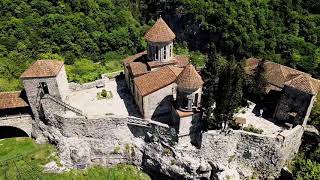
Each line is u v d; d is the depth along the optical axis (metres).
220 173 52.59
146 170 57.03
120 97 61.56
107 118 53.31
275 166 53.97
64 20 83.94
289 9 82.50
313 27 78.25
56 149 56.12
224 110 49.47
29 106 55.31
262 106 60.94
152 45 56.84
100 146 55.69
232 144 52.72
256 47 81.75
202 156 52.91
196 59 86.44
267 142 51.75
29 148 55.84
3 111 56.03
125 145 55.84
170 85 52.91
